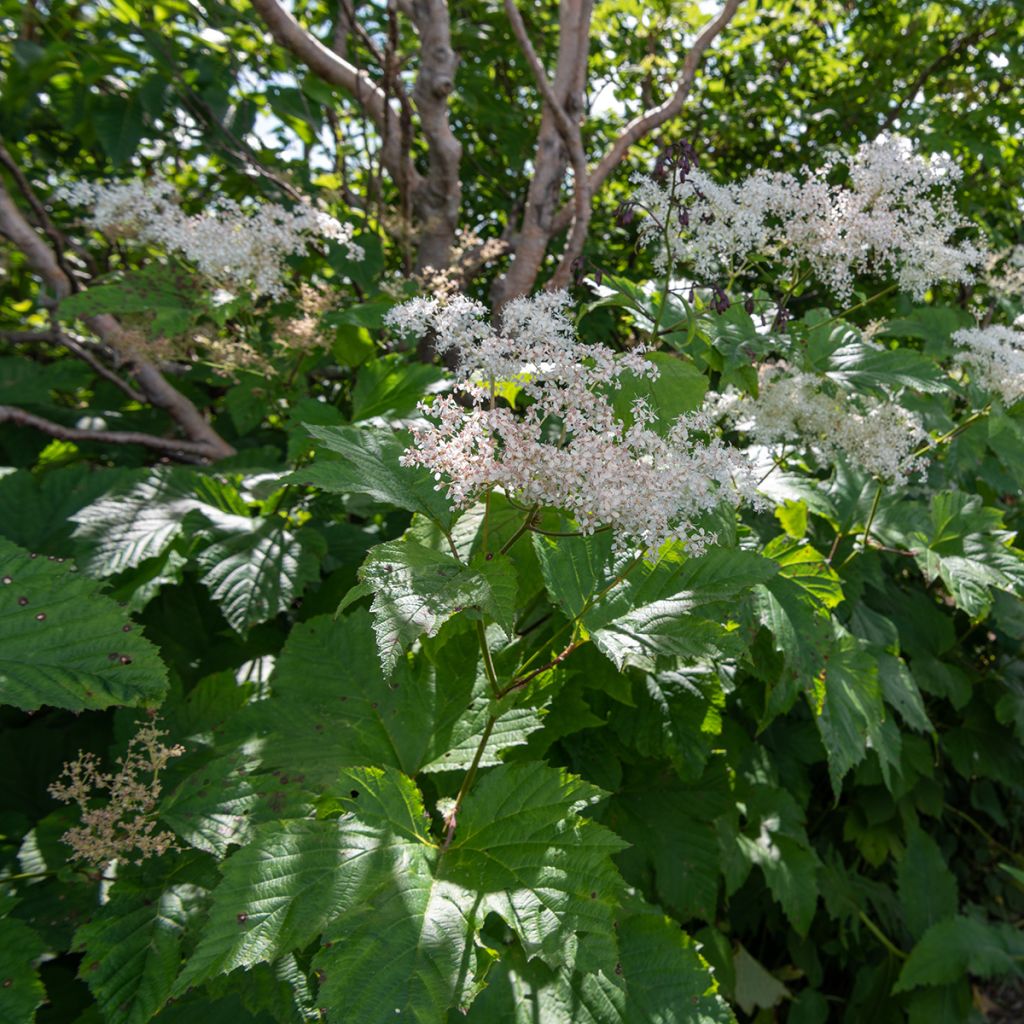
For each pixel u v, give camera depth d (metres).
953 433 3.12
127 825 1.74
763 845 3.04
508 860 1.43
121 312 2.65
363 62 4.51
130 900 1.64
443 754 1.87
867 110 5.07
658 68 4.96
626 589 1.62
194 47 3.61
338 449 1.50
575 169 3.33
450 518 1.51
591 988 1.89
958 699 3.62
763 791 3.12
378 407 2.73
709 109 5.32
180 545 2.51
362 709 1.96
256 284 2.84
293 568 2.36
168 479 2.75
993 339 3.08
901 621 3.66
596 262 4.49
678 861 2.66
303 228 2.91
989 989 4.23
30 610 1.54
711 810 2.72
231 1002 1.81
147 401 3.56
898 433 2.73
